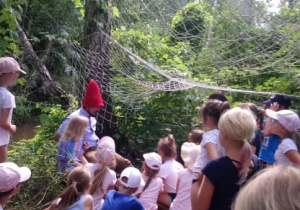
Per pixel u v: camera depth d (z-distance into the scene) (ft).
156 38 25.43
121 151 22.82
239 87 21.53
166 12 23.03
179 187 13.75
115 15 23.56
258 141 13.01
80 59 22.98
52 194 18.24
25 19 42.88
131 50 24.48
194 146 13.70
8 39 18.94
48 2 42.52
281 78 20.44
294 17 19.93
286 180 3.80
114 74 23.16
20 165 19.70
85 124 16.84
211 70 22.63
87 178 11.73
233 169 8.36
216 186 8.41
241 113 8.54
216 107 10.66
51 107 25.52
